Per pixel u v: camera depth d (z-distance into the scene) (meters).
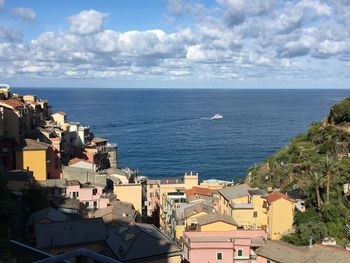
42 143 112.44
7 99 140.62
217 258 79.00
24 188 90.50
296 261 69.56
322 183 97.56
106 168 151.62
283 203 89.06
